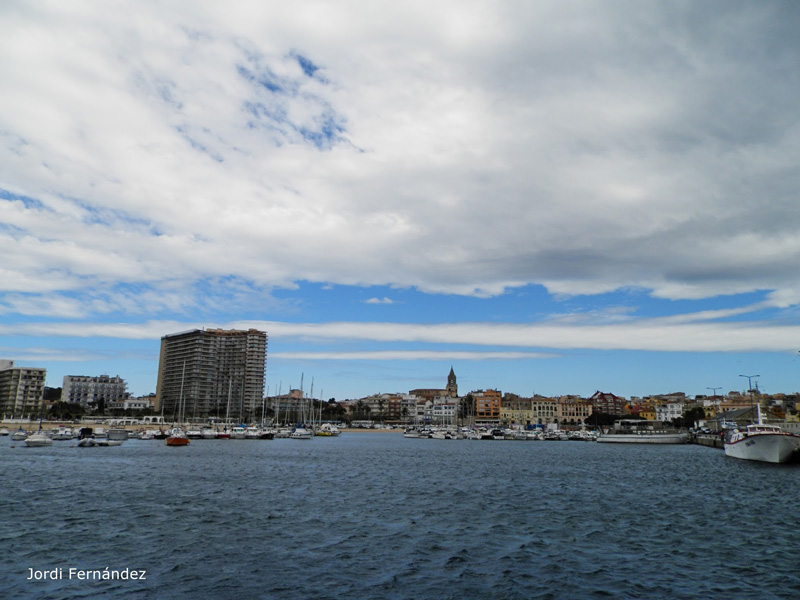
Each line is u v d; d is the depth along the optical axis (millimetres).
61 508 45062
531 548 34281
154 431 169250
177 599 24859
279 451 122438
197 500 49625
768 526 41594
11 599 24500
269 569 29266
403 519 42594
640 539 37062
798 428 151250
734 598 25812
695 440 188375
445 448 154375
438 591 26312
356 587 26672
